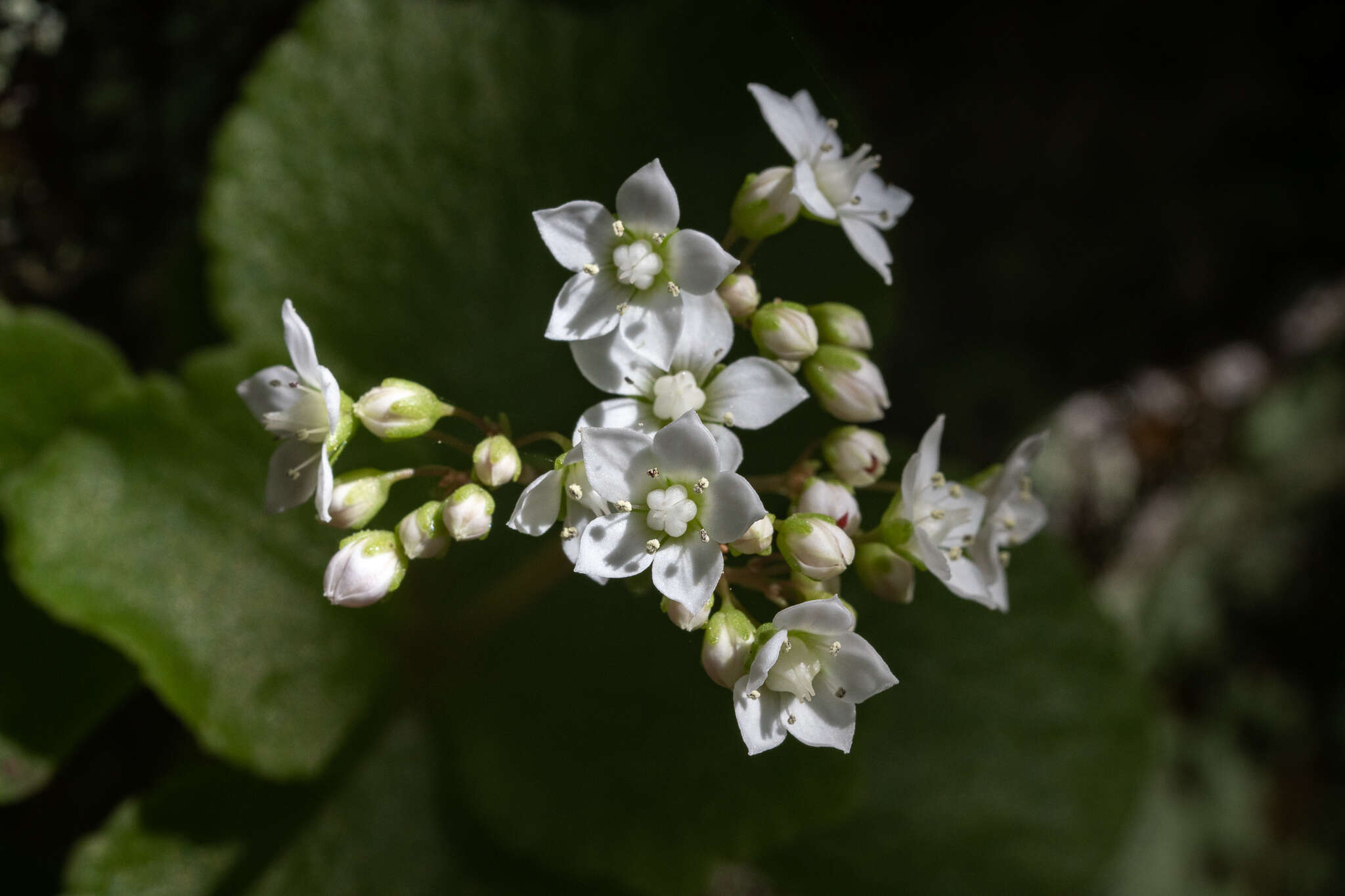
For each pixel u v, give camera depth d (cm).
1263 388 26
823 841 20
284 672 18
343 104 19
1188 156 24
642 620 19
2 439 18
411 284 19
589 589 19
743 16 19
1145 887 24
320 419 16
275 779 18
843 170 16
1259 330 26
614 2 19
